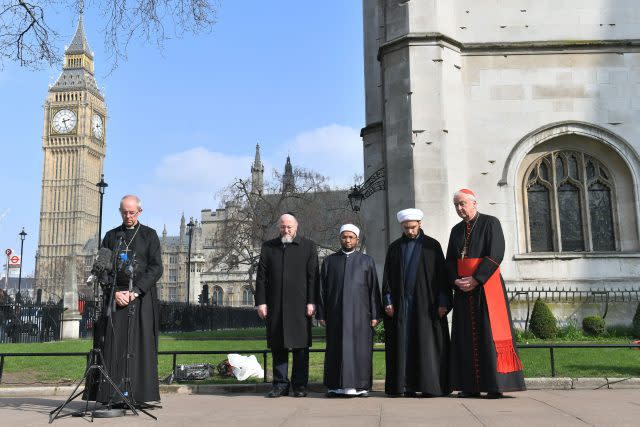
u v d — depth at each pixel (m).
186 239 118.50
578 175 12.51
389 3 12.36
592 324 11.38
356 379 6.48
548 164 12.54
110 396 5.45
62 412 5.64
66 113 121.19
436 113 11.62
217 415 5.27
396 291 6.67
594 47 12.45
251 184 45.44
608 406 5.36
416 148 11.49
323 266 6.96
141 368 5.64
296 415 5.16
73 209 117.75
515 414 4.98
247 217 43.69
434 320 6.53
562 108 12.32
